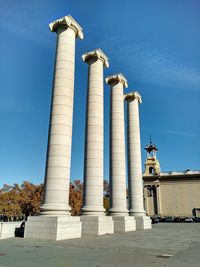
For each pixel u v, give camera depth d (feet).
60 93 72.64
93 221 76.79
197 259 36.60
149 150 276.21
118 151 103.65
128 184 118.93
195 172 254.06
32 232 62.44
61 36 79.00
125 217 95.14
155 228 119.96
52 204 64.03
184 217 237.04
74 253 40.78
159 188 259.39
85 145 88.17
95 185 82.84
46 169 68.08
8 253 40.45
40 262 33.17
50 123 71.26
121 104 110.22
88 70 96.32
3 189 265.13
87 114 90.58
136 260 35.37
